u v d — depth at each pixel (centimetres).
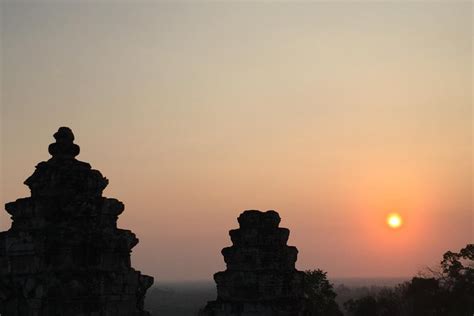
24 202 2325
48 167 2367
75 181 2366
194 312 15238
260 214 2986
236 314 2897
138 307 2456
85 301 2244
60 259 2272
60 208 2325
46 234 2273
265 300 2903
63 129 2416
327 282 6406
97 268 2319
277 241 2988
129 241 2452
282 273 2958
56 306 2212
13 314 2270
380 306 8106
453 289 7312
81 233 2314
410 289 7694
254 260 2931
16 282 2261
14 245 2302
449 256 7444
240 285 2920
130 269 2442
